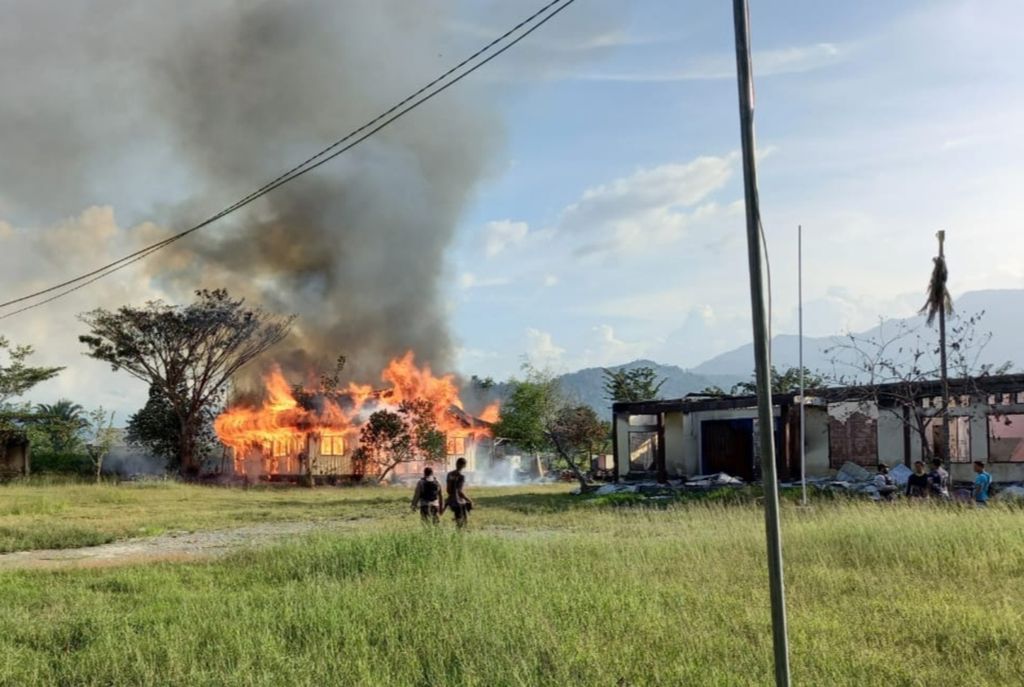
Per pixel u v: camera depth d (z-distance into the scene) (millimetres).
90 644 7969
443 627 7965
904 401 28500
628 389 64938
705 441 34250
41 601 10625
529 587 9828
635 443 37188
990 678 6613
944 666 6895
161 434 55031
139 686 6711
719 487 30078
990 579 10797
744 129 4789
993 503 18781
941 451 28297
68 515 26609
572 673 6715
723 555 12953
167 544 19125
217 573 13242
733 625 8078
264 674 6707
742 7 4848
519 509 26453
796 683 6328
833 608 8992
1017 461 25969
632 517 22156
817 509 21125
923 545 12969
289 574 12578
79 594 10836
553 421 53312
